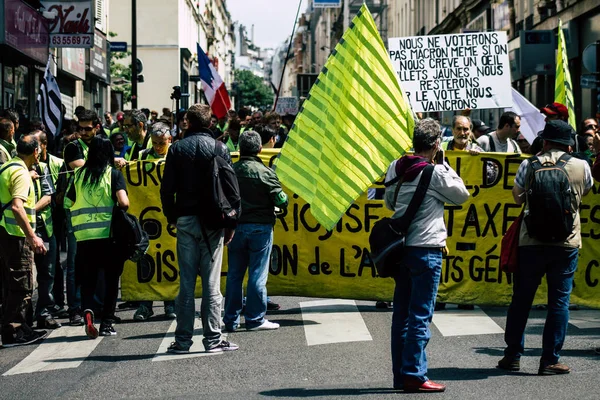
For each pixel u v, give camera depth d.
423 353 6.44
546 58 24.83
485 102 11.56
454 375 6.91
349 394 6.43
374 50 7.86
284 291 9.88
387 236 6.39
